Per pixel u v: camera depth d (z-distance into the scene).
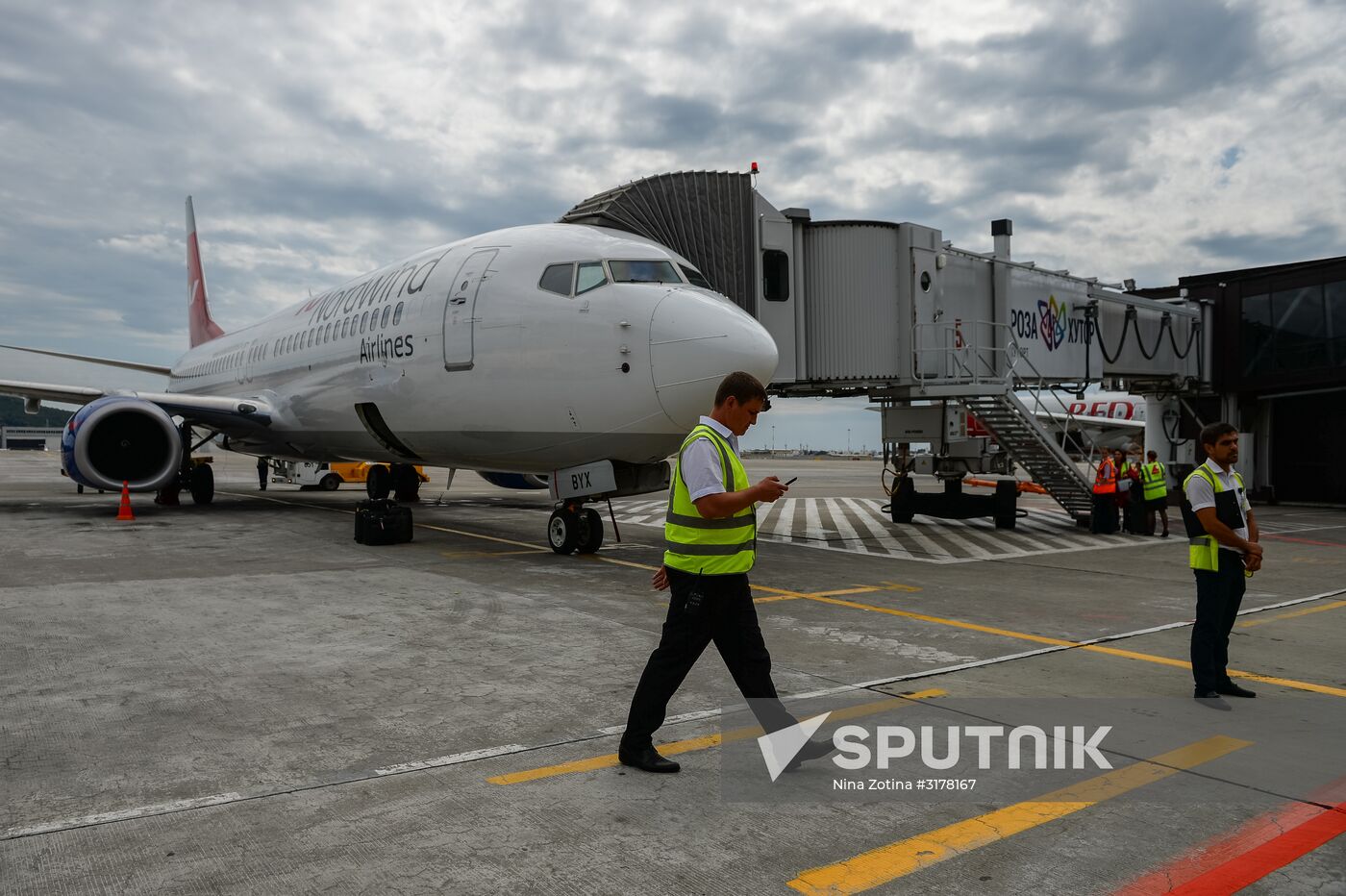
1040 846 3.21
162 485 16.06
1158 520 18.66
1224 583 5.08
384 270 14.58
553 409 10.57
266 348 18.30
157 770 3.93
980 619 7.61
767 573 10.45
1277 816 3.48
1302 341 21.61
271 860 3.07
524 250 11.41
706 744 4.30
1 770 3.93
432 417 12.23
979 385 14.85
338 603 8.00
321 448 16.72
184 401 16.56
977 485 33.34
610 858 3.11
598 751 4.20
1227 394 23.75
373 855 3.12
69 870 2.99
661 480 11.37
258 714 4.75
